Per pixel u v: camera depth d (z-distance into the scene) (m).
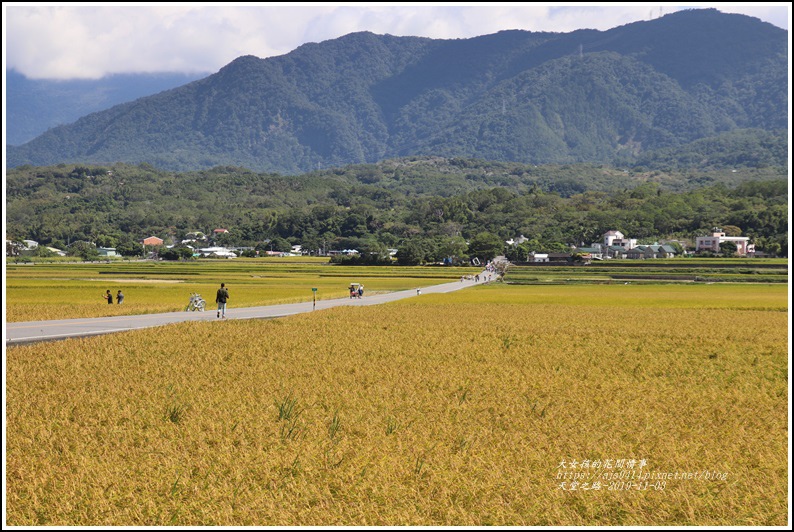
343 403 28.91
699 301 91.50
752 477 21.14
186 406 28.08
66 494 19.36
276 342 45.12
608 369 37.72
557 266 199.75
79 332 48.94
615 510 19.41
